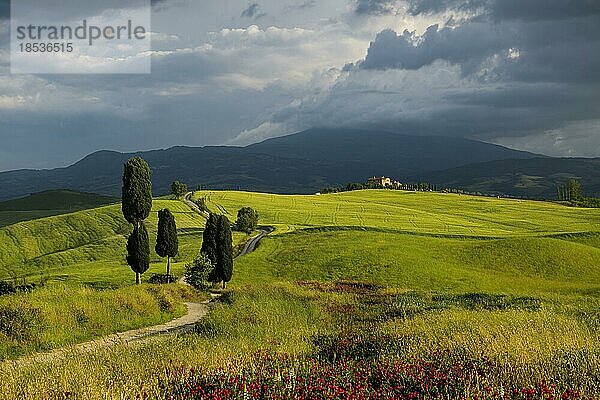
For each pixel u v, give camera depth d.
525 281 63.59
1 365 15.90
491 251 77.69
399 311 27.41
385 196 192.88
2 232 117.94
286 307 27.69
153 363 13.62
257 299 31.09
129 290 32.31
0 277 93.06
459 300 34.28
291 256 79.62
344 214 142.50
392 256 75.00
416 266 70.62
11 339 20.83
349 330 21.05
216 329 21.05
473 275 66.94
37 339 21.31
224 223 57.97
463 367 11.66
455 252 79.75
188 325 27.47
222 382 10.63
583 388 9.92
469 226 129.00
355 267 71.69
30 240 116.44
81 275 71.44
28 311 23.17
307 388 10.09
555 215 153.50
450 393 9.84
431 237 94.50
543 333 16.17
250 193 188.62
